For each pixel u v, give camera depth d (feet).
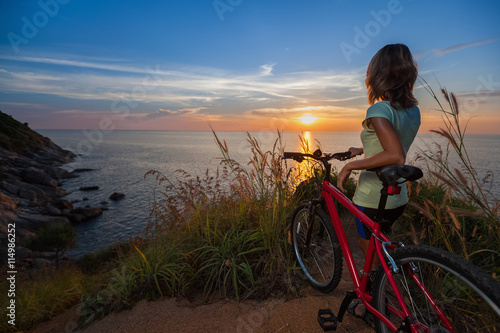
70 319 8.64
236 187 11.11
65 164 273.54
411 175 4.40
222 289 8.47
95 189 184.96
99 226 109.60
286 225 10.17
